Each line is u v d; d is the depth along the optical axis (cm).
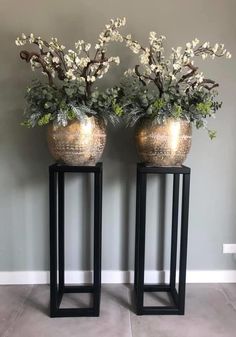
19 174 209
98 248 175
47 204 211
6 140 206
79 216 212
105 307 188
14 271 215
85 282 215
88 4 197
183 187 174
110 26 173
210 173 212
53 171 167
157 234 215
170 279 206
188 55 170
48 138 167
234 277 217
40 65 181
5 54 199
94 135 164
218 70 203
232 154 210
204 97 166
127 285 215
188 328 170
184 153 170
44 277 215
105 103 161
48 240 213
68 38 199
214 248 217
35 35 198
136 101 166
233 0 199
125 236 215
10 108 203
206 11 199
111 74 200
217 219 215
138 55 199
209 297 200
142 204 173
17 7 196
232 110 207
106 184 211
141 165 176
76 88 157
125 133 207
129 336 163
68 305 188
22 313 182
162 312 181
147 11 198
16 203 210
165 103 162
